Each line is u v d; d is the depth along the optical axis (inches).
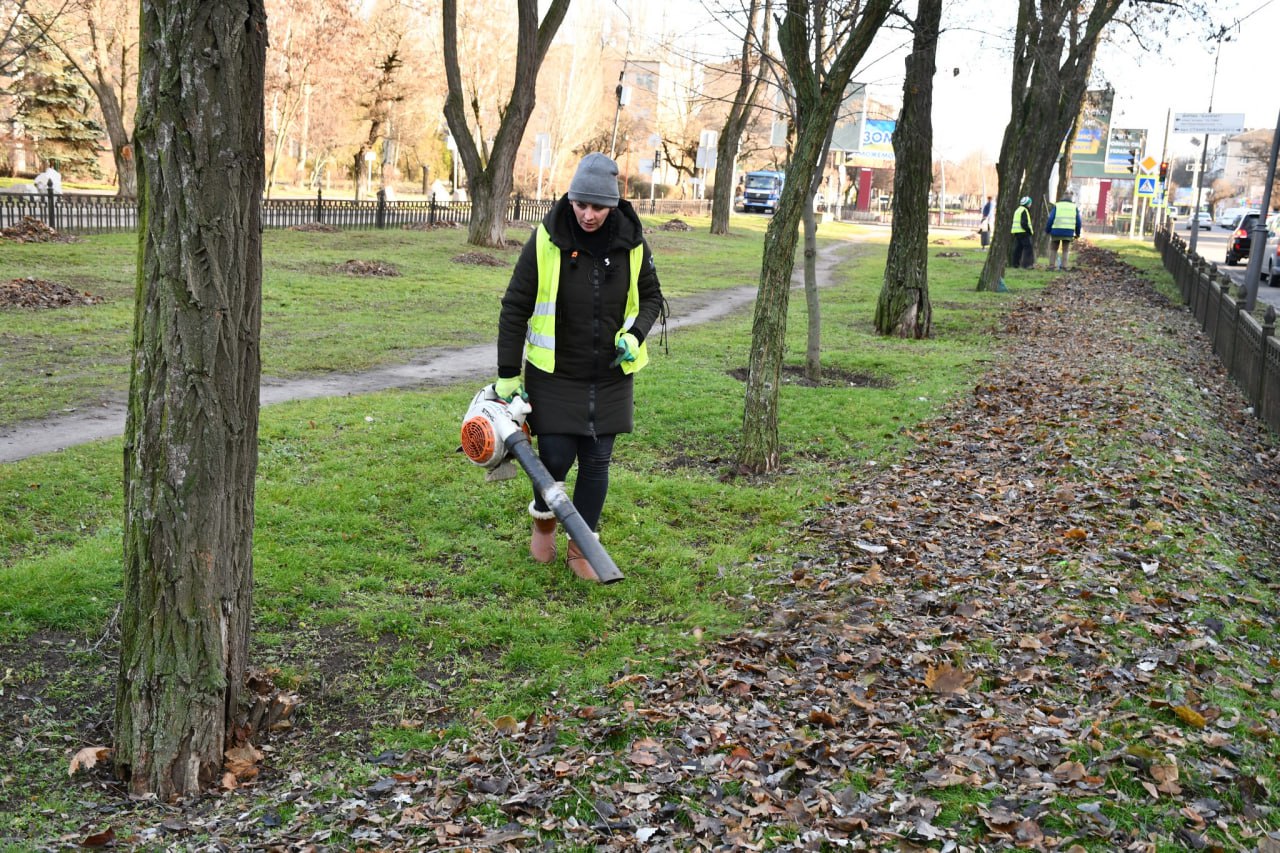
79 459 296.7
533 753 155.7
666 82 2332.7
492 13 1841.8
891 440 361.4
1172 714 165.9
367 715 174.6
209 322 147.3
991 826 134.7
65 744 160.7
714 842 133.0
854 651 192.1
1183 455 343.9
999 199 875.4
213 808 147.3
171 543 148.0
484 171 1049.5
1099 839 132.4
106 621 198.4
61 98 1903.3
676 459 332.2
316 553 233.6
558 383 216.1
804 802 140.6
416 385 434.9
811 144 301.4
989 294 863.1
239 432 153.7
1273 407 425.7
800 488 301.4
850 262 1280.8
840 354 536.4
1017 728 161.6
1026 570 234.8
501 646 199.6
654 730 161.9
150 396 146.9
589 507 229.6
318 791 149.7
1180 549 248.2
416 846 132.2
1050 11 863.7
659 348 541.0
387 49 1980.8
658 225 1606.8
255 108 149.2
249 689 169.3
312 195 2242.9
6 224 967.6
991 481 310.8
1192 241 1002.1
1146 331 642.2
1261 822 139.8
